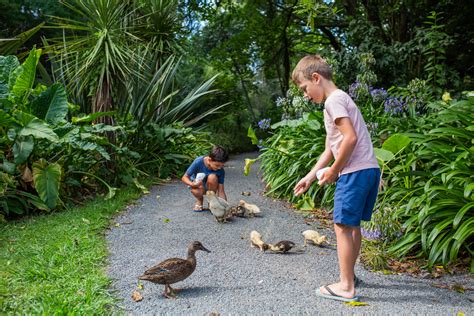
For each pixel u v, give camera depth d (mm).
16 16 15094
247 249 4238
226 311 2865
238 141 16562
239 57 18516
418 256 3928
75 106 7062
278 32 17750
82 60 7223
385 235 4031
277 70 19234
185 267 3070
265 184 7836
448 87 9961
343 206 2975
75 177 6449
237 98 18688
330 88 3117
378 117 6477
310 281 3420
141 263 3729
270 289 3246
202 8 15500
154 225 5031
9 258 3754
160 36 10453
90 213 5301
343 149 2877
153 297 3064
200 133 11039
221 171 5812
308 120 6824
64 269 3420
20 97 5887
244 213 5539
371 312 2883
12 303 2830
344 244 3033
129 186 7160
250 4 17203
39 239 4285
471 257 3885
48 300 2814
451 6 11773
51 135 5242
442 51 9039
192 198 6633
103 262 3715
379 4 13305
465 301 3111
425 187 3936
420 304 3037
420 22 12430
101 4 7078
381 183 4695
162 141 8664
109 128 6414
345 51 10461
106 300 2887
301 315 2826
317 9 5078
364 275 3605
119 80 7484
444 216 3926
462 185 4102
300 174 6477
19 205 5422
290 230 4953
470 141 4676
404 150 4957
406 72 10758
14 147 5305
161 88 9109
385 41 12781
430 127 5367
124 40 7613
